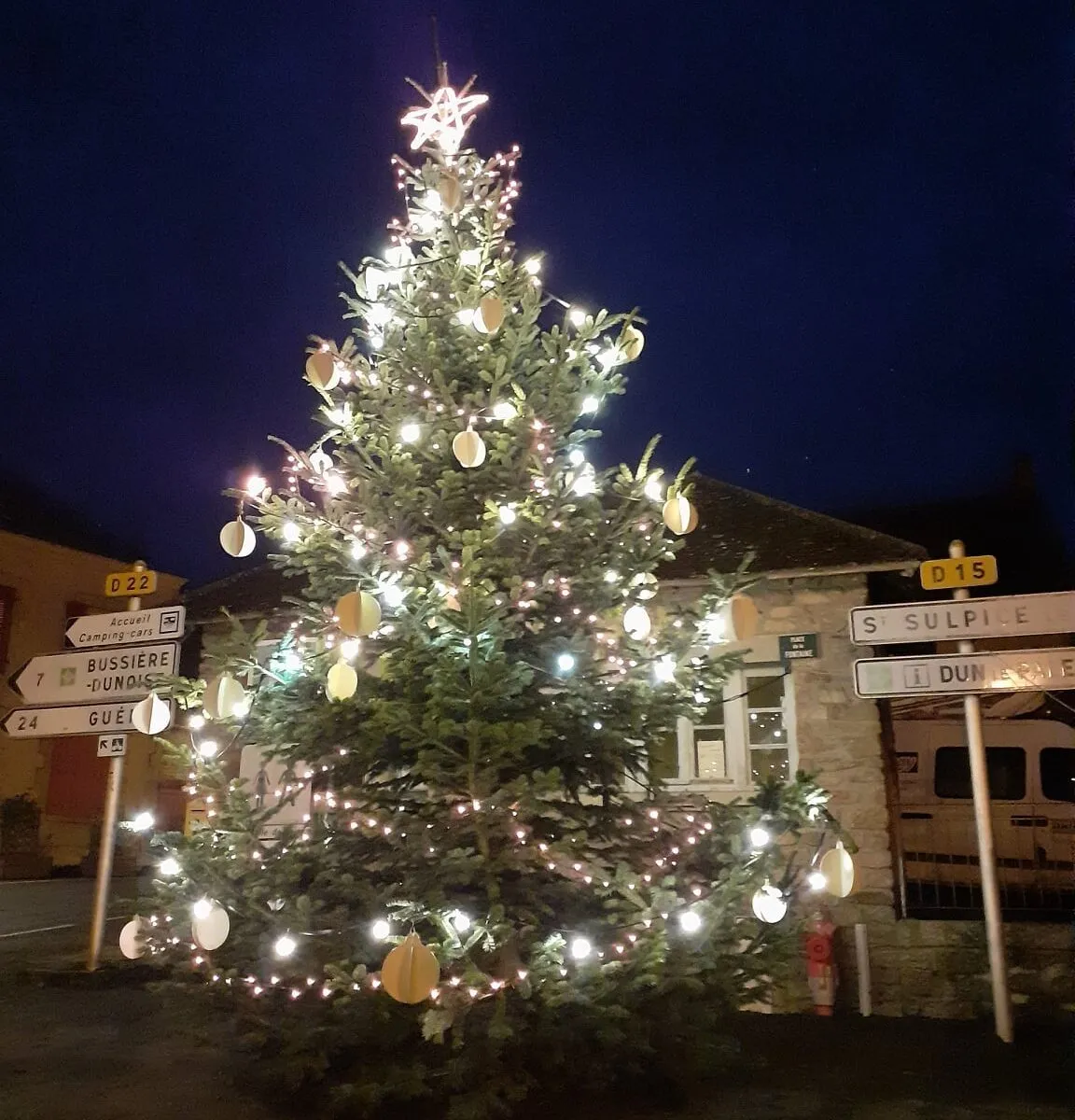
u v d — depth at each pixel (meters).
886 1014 7.54
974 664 6.64
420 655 4.93
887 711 8.41
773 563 8.41
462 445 5.27
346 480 6.06
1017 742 10.89
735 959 4.93
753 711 8.52
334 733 5.25
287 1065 4.72
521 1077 4.71
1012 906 9.55
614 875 5.05
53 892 15.49
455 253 6.23
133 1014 7.12
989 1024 7.20
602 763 5.43
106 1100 5.17
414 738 4.89
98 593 21.78
